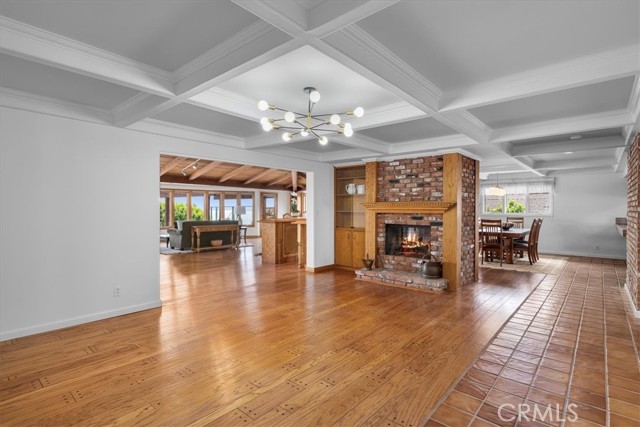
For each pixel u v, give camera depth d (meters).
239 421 2.03
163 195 12.43
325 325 3.68
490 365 2.76
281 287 5.44
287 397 2.29
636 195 4.20
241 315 4.02
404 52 2.40
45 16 2.02
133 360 2.83
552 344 3.18
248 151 5.43
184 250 10.19
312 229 6.75
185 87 2.76
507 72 2.72
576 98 3.26
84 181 3.75
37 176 3.44
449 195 5.33
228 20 2.06
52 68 2.70
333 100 3.50
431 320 3.85
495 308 4.31
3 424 1.99
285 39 1.99
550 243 9.55
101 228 3.88
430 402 2.23
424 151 5.34
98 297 3.85
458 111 3.35
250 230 14.26
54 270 3.55
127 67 2.60
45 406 2.17
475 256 5.98
